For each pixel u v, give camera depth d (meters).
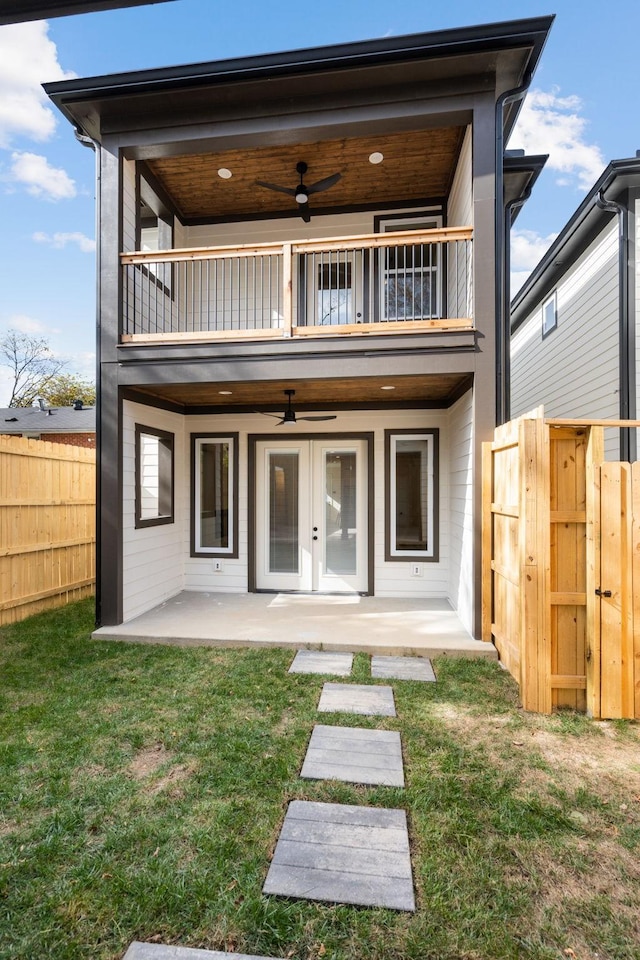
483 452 4.67
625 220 5.97
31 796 2.50
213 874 2.00
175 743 3.00
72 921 1.80
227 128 5.18
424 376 4.95
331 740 3.05
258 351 5.10
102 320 5.34
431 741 3.04
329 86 4.92
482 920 1.80
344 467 7.03
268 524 7.17
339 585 7.00
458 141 5.81
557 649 3.51
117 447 5.32
